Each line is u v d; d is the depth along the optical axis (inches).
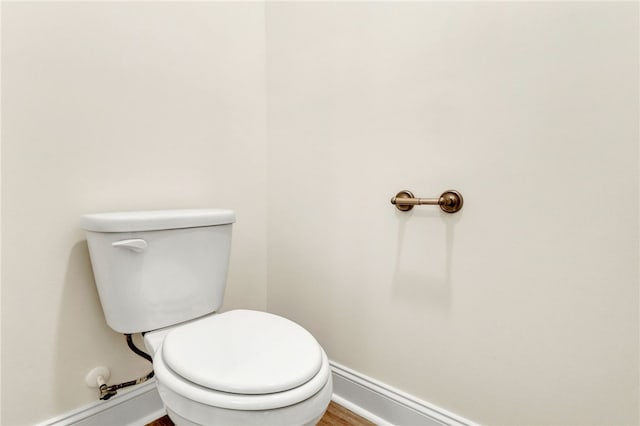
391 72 42.6
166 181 45.8
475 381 37.9
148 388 44.9
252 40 55.4
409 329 42.7
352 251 47.8
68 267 38.0
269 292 59.6
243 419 24.5
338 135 48.4
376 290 45.6
